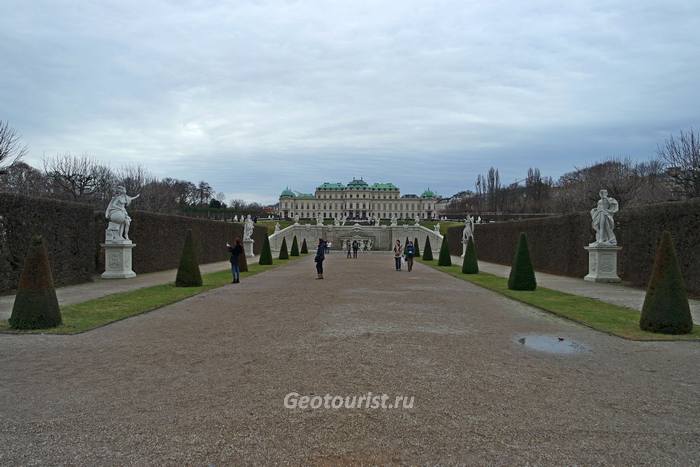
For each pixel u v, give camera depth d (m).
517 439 4.98
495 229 41.91
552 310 13.41
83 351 8.55
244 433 5.05
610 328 10.84
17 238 17.38
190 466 4.35
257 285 20.62
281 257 45.12
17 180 50.22
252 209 153.25
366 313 13.01
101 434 5.01
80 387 6.51
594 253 22.83
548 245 29.95
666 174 43.19
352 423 5.34
